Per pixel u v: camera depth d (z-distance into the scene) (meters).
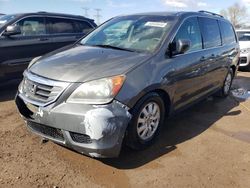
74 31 8.20
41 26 7.44
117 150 3.57
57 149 4.11
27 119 3.87
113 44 4.73
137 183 3.47
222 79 6.69
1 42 6.58
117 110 3.51
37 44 7.26
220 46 6.29
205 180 3.61
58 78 3.64
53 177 3.49
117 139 3.53
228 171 3.83
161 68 4.19
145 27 4.85
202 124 5.36
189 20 5.20
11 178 3.43
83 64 3.88
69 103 3.51
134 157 4.01
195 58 5.05
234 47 7.16
